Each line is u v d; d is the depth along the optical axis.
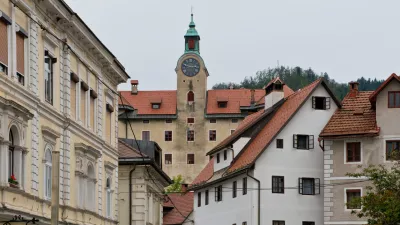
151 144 86.88
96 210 60.69
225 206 107.12
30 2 44.44
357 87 99.31
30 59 44.59
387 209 63.84
